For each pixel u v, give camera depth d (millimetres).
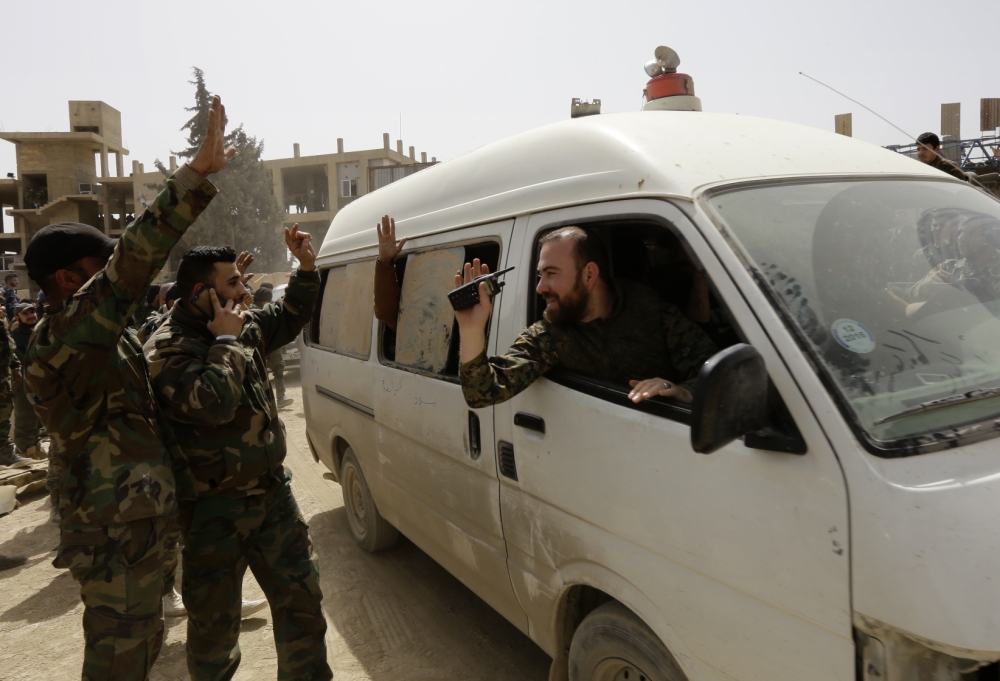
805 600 1470
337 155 44719
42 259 2105
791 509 1487
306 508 5449
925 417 1459
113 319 2035
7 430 6633
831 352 1539
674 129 2172
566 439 2139
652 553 1855
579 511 2104
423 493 3221
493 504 2598
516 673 3070
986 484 1340
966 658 1240
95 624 2080
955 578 1249
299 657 2576
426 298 3141
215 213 31922
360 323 3945
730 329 2199
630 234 2432
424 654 3246
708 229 1765
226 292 2477
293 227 2828
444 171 3215
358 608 3717
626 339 2148
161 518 2176
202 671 2533
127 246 1984
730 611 1646
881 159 2273
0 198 44531
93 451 2109
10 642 3646
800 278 1687
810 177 2023
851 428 1415
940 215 2020
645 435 1860
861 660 1380
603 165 2143
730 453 1626
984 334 1688
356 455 4113
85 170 42031
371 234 3943
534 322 2354
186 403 2236
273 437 2566
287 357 13414
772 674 1570
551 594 2324
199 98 32562
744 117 2424
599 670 2156
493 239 2633
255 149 34250
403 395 3277
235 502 2465
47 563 4637
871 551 1335
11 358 6605
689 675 1781
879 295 1718
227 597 2518
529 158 2537
